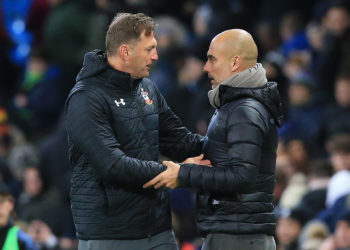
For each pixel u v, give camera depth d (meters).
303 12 43.16
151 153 20.27
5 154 41.78
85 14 43.97
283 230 30.28
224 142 19.64
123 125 19.84
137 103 20.14
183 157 21.53
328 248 27.83
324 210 30.59
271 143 19.88
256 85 19.72
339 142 31.17
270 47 41.66
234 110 19.50
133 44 19.77
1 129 41.81
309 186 31.92
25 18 48.81
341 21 38.38
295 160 33.91
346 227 27.41
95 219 19.95
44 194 35.91
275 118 19.88
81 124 19.55
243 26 39.78
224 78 19.91
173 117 21.36
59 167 36.25
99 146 19.44
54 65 44.72
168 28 40.25
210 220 19.91
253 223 19.67
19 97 45.22
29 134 44.50
